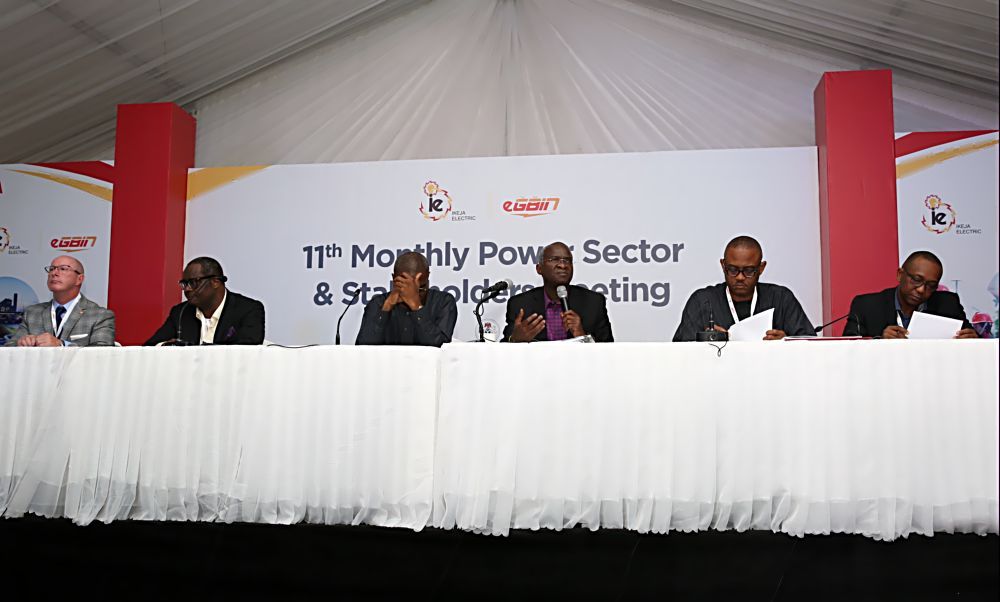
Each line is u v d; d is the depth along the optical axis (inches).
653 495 81.7
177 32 202.1
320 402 87.4
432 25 229.1
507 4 228.2
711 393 82.1
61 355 93.2
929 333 99.7
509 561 85.0
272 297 208.7
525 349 84.4
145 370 91.1
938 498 79.2
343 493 86.1
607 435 82.8
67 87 210.8
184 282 166.2
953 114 211.9
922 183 193.3
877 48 207.0
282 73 231.0
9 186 218.8
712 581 82.7
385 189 208.5
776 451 81.1
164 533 91.1
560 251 174.1
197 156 229.3
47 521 93.3
